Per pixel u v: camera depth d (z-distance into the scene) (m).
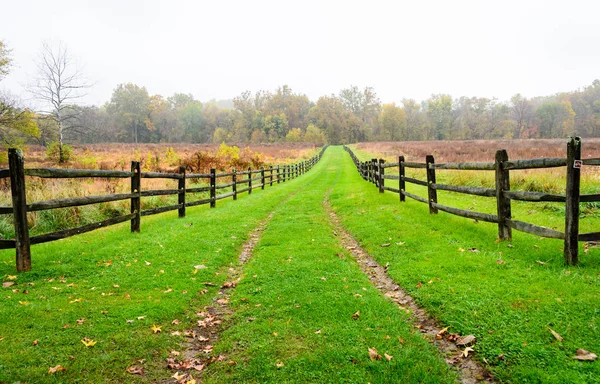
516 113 101.62
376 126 114.12
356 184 15.47
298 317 3.71
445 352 3.08
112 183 13.12
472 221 6.87
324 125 108.12
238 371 2.89
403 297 4.21
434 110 109.12
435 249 5.55
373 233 6.97
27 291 4.15
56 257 5.42
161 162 23.89
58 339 3.18
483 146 40.28
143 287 4.48
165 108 108.12
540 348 2.90
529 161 4.79
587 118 93.75
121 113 96.62
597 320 3.13
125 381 2.76
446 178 13.49
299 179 21.80
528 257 4.70
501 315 3.42
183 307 4.00
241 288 4.62
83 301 3.97
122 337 3.30
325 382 2.71
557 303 3.47
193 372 2.91
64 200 5.21
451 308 3.68
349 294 4.25
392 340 3.22
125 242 6.38
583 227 6.13
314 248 6.20
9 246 4.76
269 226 8.24
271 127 101.81
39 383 2.63
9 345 3.05
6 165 20.95
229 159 25.58
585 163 4.07
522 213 7.58
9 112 22.92
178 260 5.54
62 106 25.66
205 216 9.09
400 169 9.77
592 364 2.64
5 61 22.34
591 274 3.97
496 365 2.82
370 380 2.71
